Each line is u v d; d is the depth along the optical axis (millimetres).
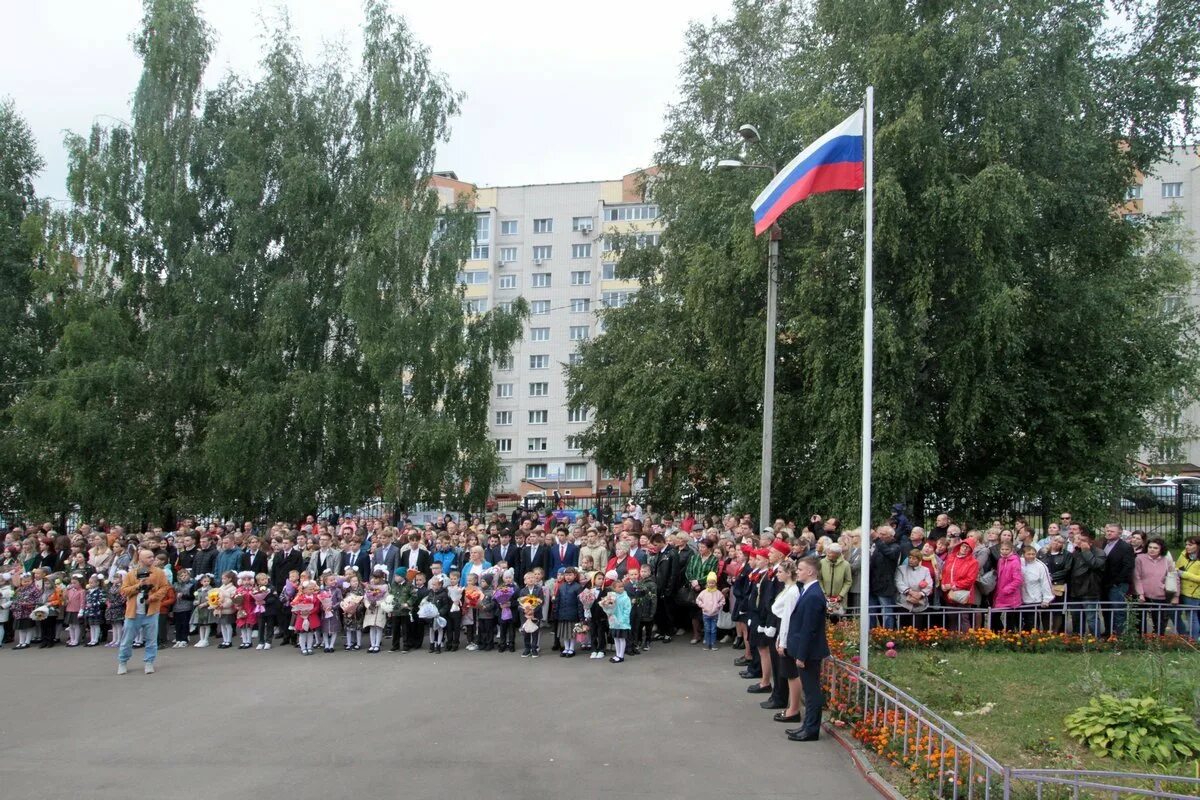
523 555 16094
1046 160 19391
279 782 7594
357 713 10141
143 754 8531
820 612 8812
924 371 19781
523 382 63094
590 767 7969
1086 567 13164
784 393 21219
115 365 25172
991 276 17453
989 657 12055
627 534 15258
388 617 14805
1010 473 20594
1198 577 12977
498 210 64688
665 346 26234
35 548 18047
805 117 18250
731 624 14445
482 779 7637
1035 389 20125
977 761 6945
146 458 26281
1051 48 19234
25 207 33031
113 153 27531
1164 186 57219
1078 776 6984
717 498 24875
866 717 8719
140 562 13516
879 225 17578
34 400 25641
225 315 27203
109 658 14234
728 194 22453
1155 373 21469
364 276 25922
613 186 63312
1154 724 8211
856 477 18422
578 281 63188
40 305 31703
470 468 27281
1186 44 21281
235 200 26828
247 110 28656
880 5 18797
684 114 28969
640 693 11094
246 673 12773
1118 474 20703
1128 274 24047
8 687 11945
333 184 28578
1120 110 22203
